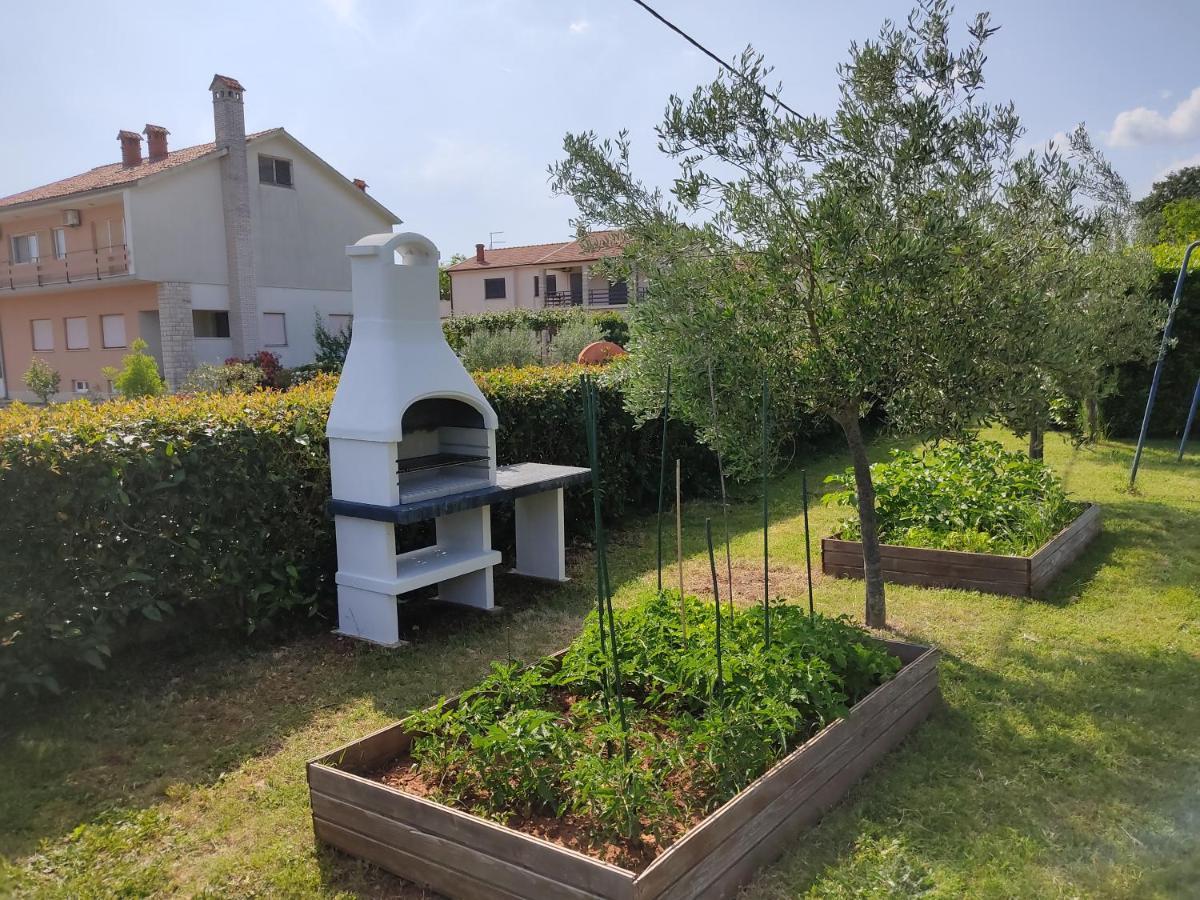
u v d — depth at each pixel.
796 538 8.54
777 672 3.78
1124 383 13.99
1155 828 3.36
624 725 3.45
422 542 7.05
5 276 32.72
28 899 3.06
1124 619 5.81
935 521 7.43
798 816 3.32
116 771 3.99
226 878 3.19
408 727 3.63
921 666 4.27
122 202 27.98
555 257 45.25
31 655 4.50
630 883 2.51
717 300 4.85
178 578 5.23
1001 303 4.73
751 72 4.84
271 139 28.95
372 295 5.51
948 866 3.15
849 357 4.79
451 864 2.96
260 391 6.68
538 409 8.22
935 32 4.70
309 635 5.80
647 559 7.94
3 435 4.54
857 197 4.57
